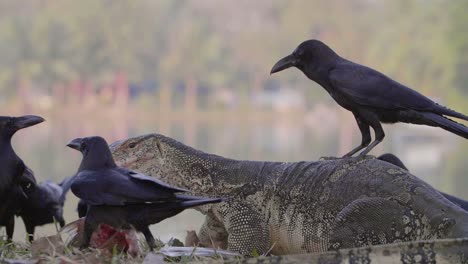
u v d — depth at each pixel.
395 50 96.44
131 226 7.44
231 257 7.75
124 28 111.88
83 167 7.54
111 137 67.62
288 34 117.50
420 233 7.60
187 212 15.75
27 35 108.00
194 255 7.66
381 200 7.79
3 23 108.12
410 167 42.16
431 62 92.31
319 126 97.19
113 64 111.06
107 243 7.85
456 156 53.38
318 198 8.25
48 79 108.19
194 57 113.69
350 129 87.50
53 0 112.31
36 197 9.52
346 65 8.55
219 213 8.65
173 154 8.80
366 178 8.06
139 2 116.06
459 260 6.49
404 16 102.50
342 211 7.86
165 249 7.82
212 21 124.31
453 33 90.56
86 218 7.53
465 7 91.19
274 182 8.54
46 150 54.41
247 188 8.62
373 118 8.38
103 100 109.12
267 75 115.44
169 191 7.30
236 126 95.44
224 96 113.88
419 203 7.67
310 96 106.69
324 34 114.56
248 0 125.56
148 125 92.94
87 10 111.00
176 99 111.75
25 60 107.38
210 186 8.73
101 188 7.34
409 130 68.62
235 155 48.59
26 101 105.50
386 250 6.53
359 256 6.53
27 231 9.70
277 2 123.25
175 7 125.12
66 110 105.56
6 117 8.57
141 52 113.44
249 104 110.19
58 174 34.16
